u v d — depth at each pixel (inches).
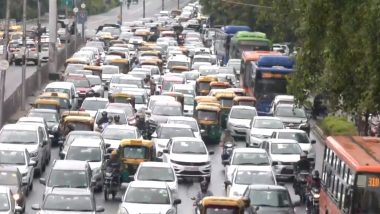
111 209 2704.2
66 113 3939.5
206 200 2182.6
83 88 4894.2
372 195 1990.7
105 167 2940.5
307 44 2753.4
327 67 2657.5
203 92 5123.0
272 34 6998.0
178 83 5073.8
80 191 2325.3
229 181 2753.4
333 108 2832.2
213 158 3708.2
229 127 4128.9
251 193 2394.2
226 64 6501.0
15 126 3248.0
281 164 3171.8
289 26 3890.3
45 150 3289.9
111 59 6072.8
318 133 4274.1
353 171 2015.3
